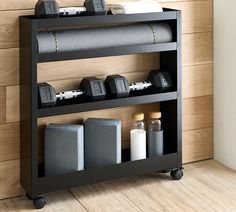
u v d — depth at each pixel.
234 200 2.44
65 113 2.35
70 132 2.40
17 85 2.39
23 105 2.36
